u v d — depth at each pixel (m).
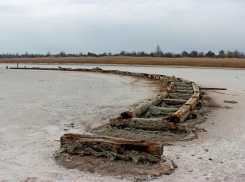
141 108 5.57
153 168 3.06
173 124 4.55
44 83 14.43
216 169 3.08
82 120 5.65
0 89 11.34
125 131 4.66
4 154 3.54
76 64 53.34
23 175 2.91
